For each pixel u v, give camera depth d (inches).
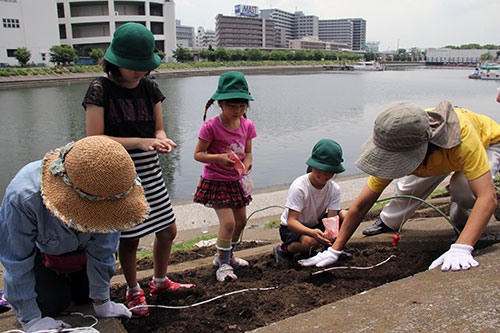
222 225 132.6
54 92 1423.5
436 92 1416.1
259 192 348.5
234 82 125.8
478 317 78.2
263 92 1412.4
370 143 119.0
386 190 314.3
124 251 105.2
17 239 83.0
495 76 2348.7
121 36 98.3
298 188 135.4
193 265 155.4
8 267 84.8
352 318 83.3
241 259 146.9
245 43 5595.5
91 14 2933.1
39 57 2469.2
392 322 79.7
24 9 2369.6
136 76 102.0
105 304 95.9
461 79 2415.1
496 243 124.3
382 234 156.8
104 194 75.8
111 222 79.6
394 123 104.8
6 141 592.4
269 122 747.4
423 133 105.6
